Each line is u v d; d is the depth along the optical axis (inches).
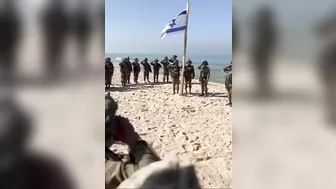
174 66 530.0
